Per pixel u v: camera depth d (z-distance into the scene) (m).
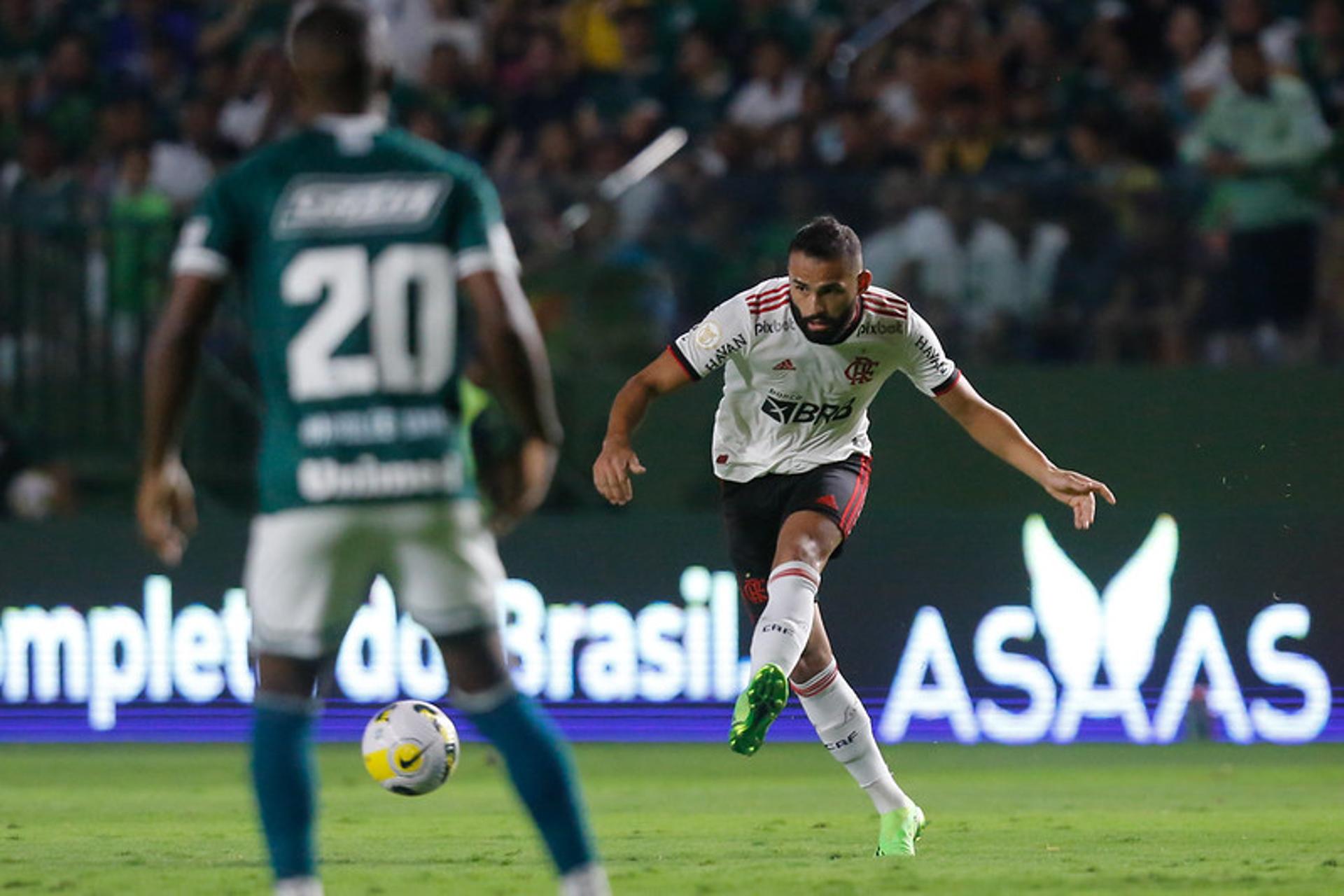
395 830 24.25
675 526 37.12
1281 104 46.03
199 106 50.88
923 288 40.97
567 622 37.25
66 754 36.16
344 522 12.59
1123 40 50.28
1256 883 17.97
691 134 50.47
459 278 12.71
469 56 52.47
